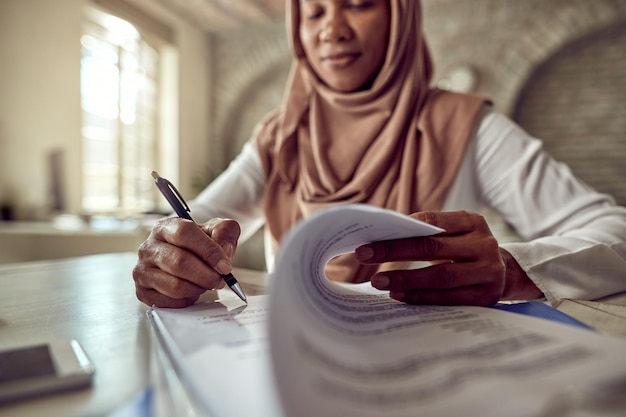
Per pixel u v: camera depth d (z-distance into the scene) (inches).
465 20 163.8
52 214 109.0
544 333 12.9
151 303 19.8
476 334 12.9
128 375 12.4
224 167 196.5
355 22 38.6
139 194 164.9
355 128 41.6
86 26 138.0
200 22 182.9
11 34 109.1
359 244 18.7
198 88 188.1
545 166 36.5
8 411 10.2
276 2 166.9
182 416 9.9
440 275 17.8
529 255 23.3
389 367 10.2
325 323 12.3
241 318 16.9
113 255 44.9
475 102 40.0
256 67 188.9
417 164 38.5
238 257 179.2
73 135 127.3
